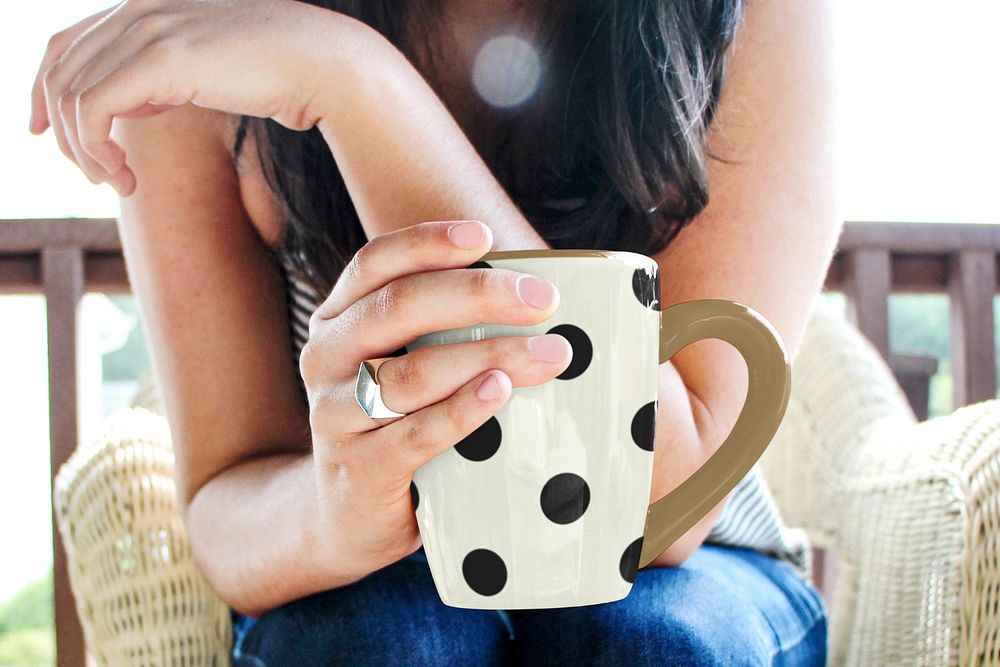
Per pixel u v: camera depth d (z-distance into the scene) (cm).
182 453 81
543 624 56
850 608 99
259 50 50
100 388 151
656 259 70
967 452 81
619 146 70
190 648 78
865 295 150
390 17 81
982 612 74
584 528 40
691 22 70
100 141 54
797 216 69
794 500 115
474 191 51
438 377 38
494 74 81
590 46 74
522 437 39
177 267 81
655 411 42
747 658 55
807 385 118
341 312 43
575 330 39
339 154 51
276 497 65
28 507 499
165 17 52
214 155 82
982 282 153
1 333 390
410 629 56
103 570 79
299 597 64
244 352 82
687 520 44
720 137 71
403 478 43
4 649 483
